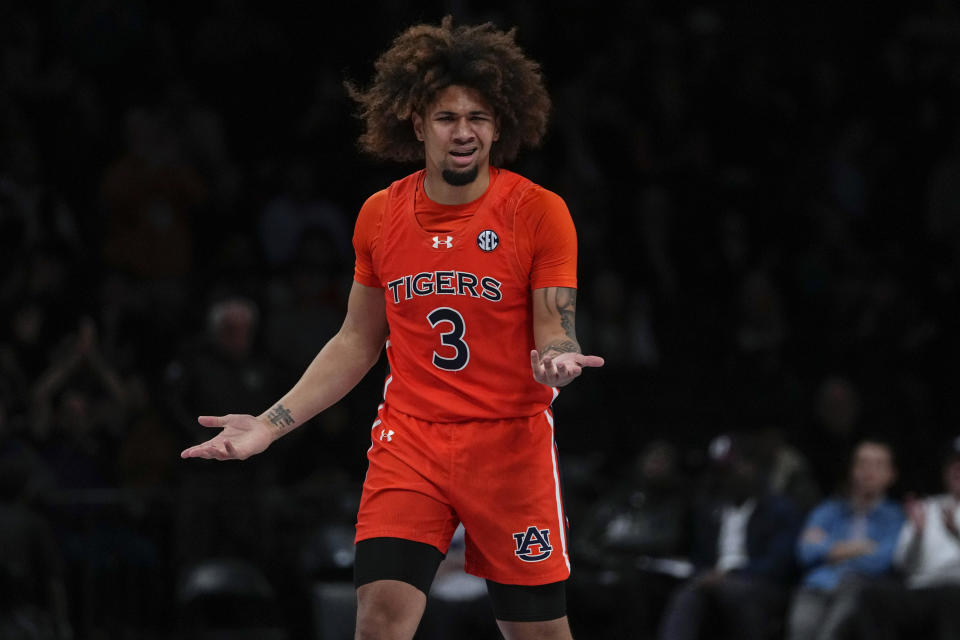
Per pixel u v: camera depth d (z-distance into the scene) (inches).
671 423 1278.3
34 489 917.8
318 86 1510.8
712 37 1734.7
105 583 931.3
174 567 951.6
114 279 1161.4
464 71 438.9
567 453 1230.3
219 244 1326.3
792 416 1279.5
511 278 442.9
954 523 933.2
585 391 1286.9
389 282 452.8
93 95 1363.2
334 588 922.1
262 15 1594.5
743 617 952.3
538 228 443.2
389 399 460.1
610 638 1003.3
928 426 1355.8
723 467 1012.5
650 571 1018.1
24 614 846.5
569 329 440.1
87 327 1007.6
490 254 441.7
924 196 1621.6
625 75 1599.4
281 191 1382.9
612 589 1000.2
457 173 438.0
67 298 1096.8
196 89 1476.4
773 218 1567.4
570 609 1000.9
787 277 1514.5
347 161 1470.2
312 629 949.8
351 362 471.2
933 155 1642.5
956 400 1406.3
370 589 436.1
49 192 1199.6
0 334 1055.6
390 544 439.5
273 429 450.9
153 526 959.6
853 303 1483.8
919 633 922.7
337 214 1363.2
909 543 940.0
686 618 964.6
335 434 1112.8
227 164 1381.6
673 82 1626.5
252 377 979.9
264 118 1486.2
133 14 1407.5
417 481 444.1
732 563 978.1
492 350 446.0
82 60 1379.2
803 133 1667.1
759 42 1820.9
